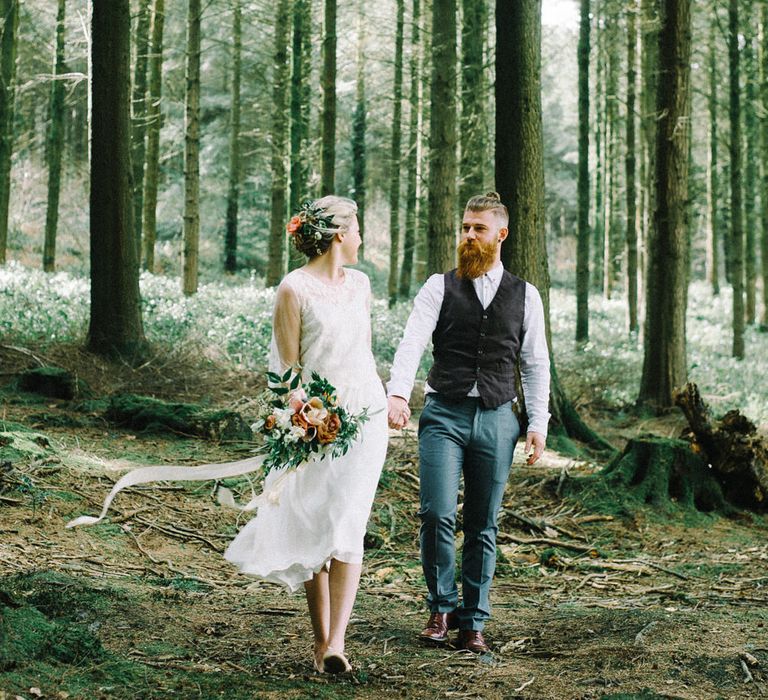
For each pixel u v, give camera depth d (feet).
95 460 24.30
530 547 22.53
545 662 12.91
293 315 12.02
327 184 55.36
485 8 53.83
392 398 13.25
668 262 43.83
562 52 101.19
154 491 22.68
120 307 36.52
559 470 28.78
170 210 106.22
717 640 13.52
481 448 13.58
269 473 12.07
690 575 20.43
